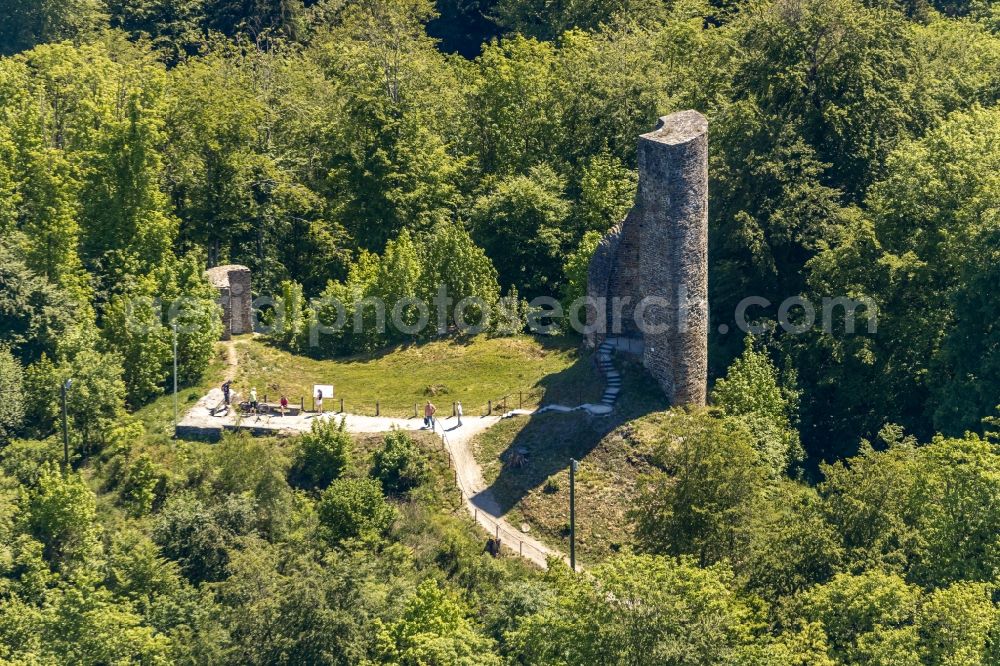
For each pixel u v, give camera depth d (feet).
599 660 631.97
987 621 653.30
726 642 635.66
